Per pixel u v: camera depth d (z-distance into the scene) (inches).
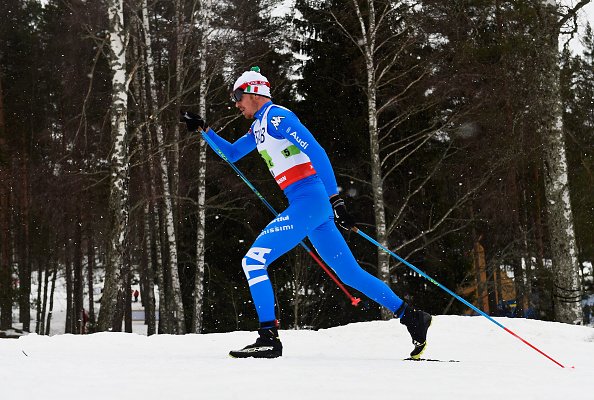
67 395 57.7
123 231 413.4
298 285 725.3
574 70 671.1
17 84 967.6
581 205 703.7
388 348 203.6
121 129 420.5
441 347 207.8
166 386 62.3
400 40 625.9
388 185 745.6
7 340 199.3
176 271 655.8
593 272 879.1
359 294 753.6
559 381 72.9
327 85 764.0
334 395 58.7
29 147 979.3
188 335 220.5
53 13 959.6
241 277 784.3
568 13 446.3
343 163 751.1
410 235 732.0
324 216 123.0
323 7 728.3
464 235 739.4
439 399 58.1
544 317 727.7
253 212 773.3
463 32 657.0
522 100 550.3
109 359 97.5
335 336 229.1
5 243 934.4
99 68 780.6
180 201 748.0
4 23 1000.9
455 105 733.3
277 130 122.2
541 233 822.5
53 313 1363.2
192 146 776.3
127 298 917.2
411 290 722.2
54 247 956.6
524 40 611.8
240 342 205.8
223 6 681.6
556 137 452.8
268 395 58.1
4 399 56.1
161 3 776.9
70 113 802.2
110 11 431.2
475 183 698.2
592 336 232.8
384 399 57.5
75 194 774.5
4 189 928.3
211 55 653.3
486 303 872.3
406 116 599.8
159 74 732.0
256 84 126.0
